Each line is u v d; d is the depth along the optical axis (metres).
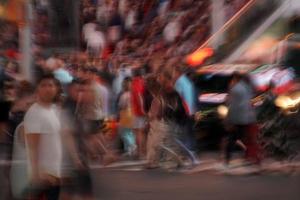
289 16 38.22
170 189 24.09
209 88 33.12
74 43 43.25
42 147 15.67
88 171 19.16
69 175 16.92
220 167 27.92
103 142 29.45
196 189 24.05
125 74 37.50
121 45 45.72
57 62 30.72
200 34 43.19
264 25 38.78
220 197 22.58
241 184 24.91
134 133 31.30
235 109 27.58
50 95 15.77
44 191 15.88
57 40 43.19
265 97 30.08
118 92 34.97
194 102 31.42
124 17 46.91
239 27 39.53
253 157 27.70
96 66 38.72
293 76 32.59
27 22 37.69
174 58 37.44
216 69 34.41
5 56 38.84
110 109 34.06
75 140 18.69
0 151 20.33
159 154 28.62
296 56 34.50
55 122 15.81
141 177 26.62
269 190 23.67
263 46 37.62
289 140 29.45
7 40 39.16
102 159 29.38
